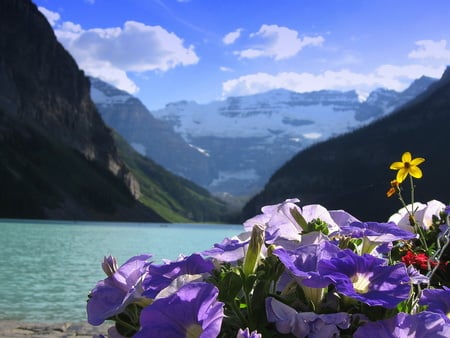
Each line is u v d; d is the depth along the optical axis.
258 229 1.45
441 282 2.65
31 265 21.52
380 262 1.42
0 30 184.25
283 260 1.39
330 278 1.32
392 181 2.88
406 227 2.94
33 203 136.75
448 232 2.82
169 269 1.47
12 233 52.03
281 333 1.39
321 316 1.35
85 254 28.17
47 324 8.62
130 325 1.50
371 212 136.50
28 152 158.25
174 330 1.24
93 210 156.25
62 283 16.03
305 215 1.90
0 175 136.88
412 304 1.46
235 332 1.43
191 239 55.03
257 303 1.45
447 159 161.25
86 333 7.84
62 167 162.12
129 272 1.55
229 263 1.66
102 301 1.52
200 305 1.25
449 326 1.28
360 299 1.27
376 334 1.31
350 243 1.70
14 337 7.43
